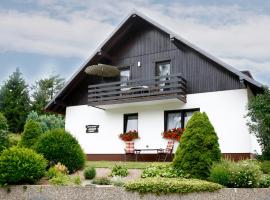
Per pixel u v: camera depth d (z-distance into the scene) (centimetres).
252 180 1238
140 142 2078
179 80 1955
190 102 1975
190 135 1393
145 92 2103
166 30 2034
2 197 1266
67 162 1534
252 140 1814
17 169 1263
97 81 2292
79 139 2277
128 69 2230
